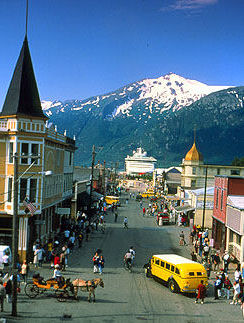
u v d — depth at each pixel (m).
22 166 31.31
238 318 19.70
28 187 31.67
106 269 30.09
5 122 31.91
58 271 22.09
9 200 30.97
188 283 23.23
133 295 23.31
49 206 37.75
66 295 21.36
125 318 18.75
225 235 39.19
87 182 72.75
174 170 133.50
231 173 95.38
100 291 23.86
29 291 22.12
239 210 34.06
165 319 18.92
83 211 60.19
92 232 49.12
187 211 59.62
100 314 19.20
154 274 26.94
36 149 32.22
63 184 45.34
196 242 37.94
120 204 93.62
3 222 31.47
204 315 19.94
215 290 23.53
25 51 34.59
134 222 62.31
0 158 31.56
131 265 30.19
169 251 39.06
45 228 38.97
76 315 18.88
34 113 32.81
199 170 95.62
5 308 19.56
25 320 17.70
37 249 29.56
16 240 18.67
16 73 33.78
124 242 43.16
